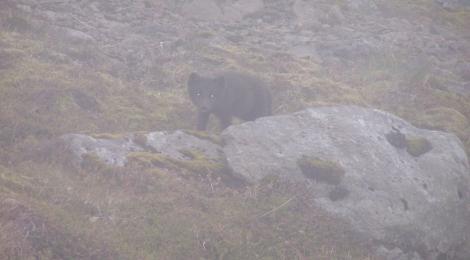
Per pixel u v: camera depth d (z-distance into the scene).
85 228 11.80
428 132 16.98
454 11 36.44
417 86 23.09
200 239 12.66
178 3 27.44
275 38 25.72
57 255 10.90
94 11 24.86
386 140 16.05
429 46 28.16
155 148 15.22
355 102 20.91
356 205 14.41
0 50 18.81
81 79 18.42
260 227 13.52
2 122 15.05
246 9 27.80
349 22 29.23
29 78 17.44
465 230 15.38
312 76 22.23
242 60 22.50
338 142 15.46
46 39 20.77
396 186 14.83
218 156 15.55
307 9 28.86
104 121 16.73
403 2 34.03
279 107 20.12
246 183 14.78
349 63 24.62
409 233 14.34
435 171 15.73
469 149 19.42
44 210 11.62
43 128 15.33
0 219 10.82
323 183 14.70
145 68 20.77
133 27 24.03
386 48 25.88
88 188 13.38
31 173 13.34
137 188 13.70
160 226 12.66
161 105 18.72
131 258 11.60
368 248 14.04
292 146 15.27
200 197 13.80
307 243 13.52
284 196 14.36
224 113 18.47
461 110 22.33
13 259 10.34
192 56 22.12
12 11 21.86
